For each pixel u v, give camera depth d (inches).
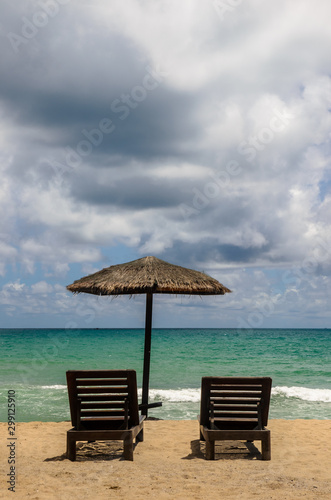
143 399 334.3
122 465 210.2
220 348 1937.7
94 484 177.8
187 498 159.5
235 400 229.0
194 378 803.4
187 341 2694.4
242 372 991.0
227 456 233.3
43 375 839.1
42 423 333.1
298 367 1109.7
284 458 228.5
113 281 303.1
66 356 1514.5
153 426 316.8
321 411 455.8
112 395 225.0
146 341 338.3
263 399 227.1
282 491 167.5
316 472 200.4
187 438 276.2
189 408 460.8
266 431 222.7
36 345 2209.6
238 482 180.9
